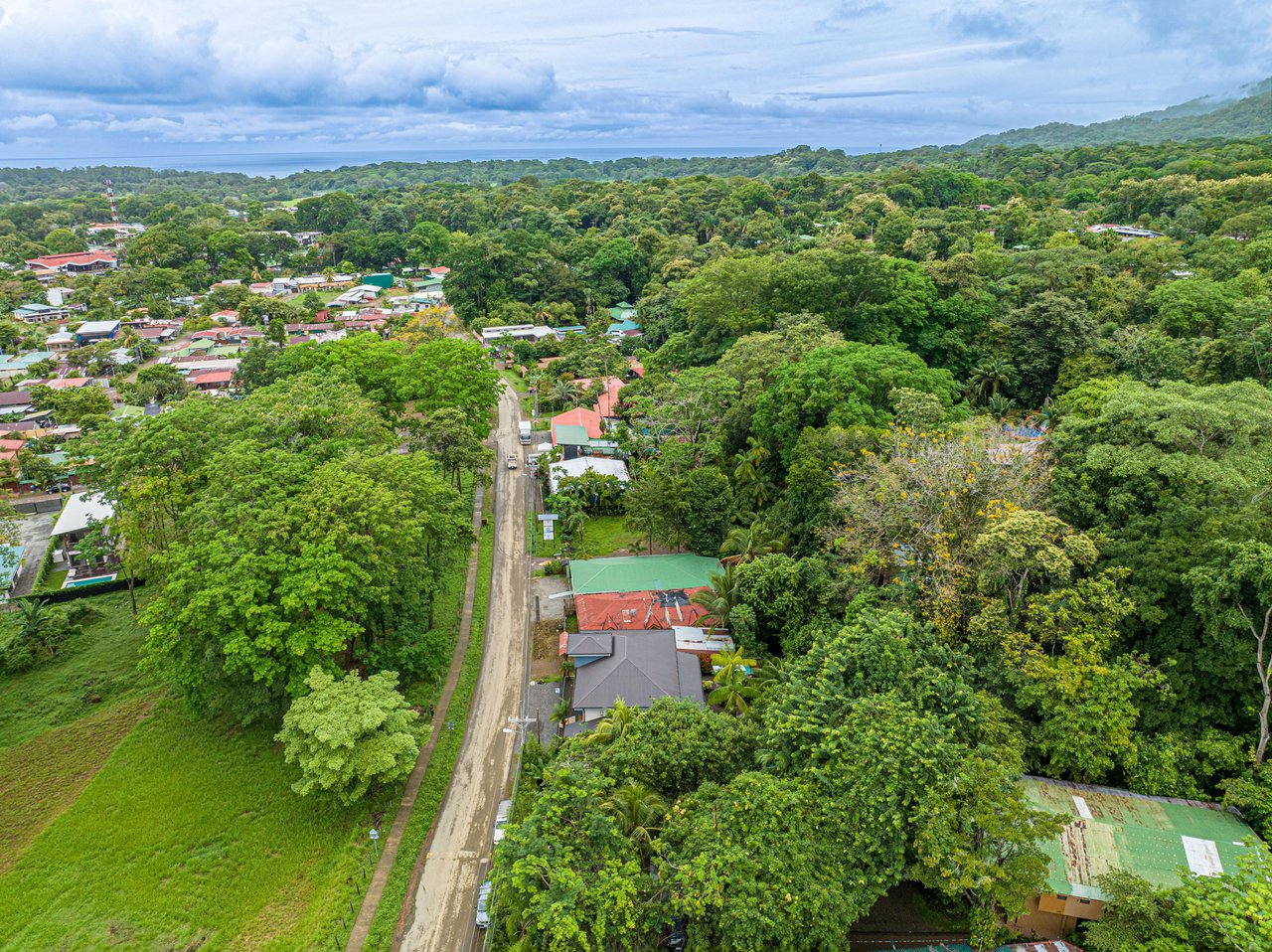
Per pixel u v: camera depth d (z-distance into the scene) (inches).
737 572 1893.5
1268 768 1186.6
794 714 1224.2
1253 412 1553.9
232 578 1526.8
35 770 1582.2
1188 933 973.2
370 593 1628.9
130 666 1931.6
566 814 1131.9
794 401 2277.3
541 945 997.2
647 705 1605.6
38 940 1228.5
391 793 1505.9
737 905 976.9
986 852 1069.1
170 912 1277.1
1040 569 1398.9
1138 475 1509.6
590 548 2445.9
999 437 1817.2
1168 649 1321.4
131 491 1919.3
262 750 1624.0
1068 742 1253.1
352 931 1238.3
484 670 1891.0
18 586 2321.6
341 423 2174.0
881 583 1692.9
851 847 1075.9
